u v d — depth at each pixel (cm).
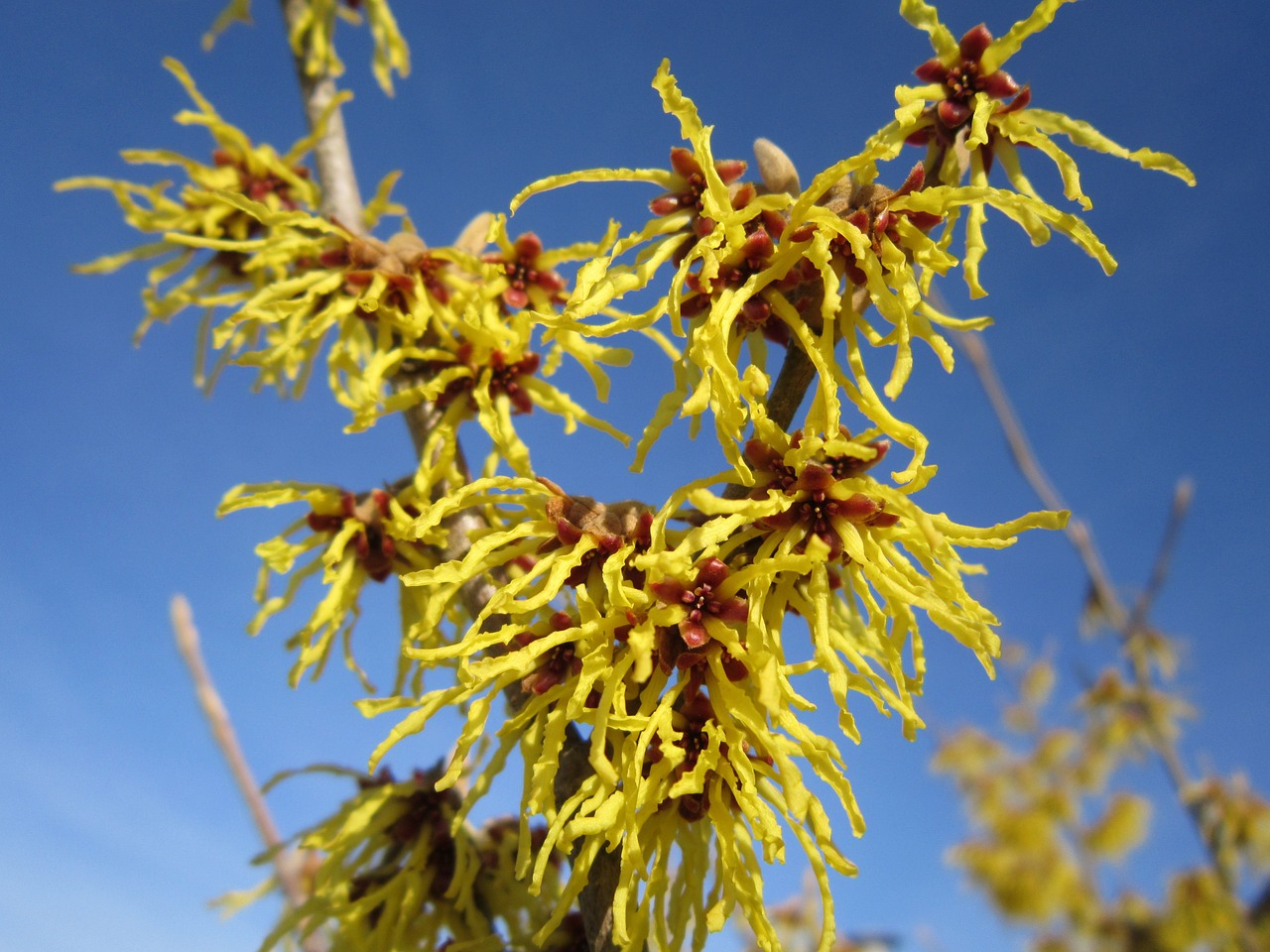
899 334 9
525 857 9
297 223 12
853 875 8
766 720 9
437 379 12
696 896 10
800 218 9
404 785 13
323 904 13
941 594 9
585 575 10
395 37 17
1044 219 9
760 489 10
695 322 10
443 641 12
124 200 16
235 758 13
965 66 10
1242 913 24
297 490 12
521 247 13
